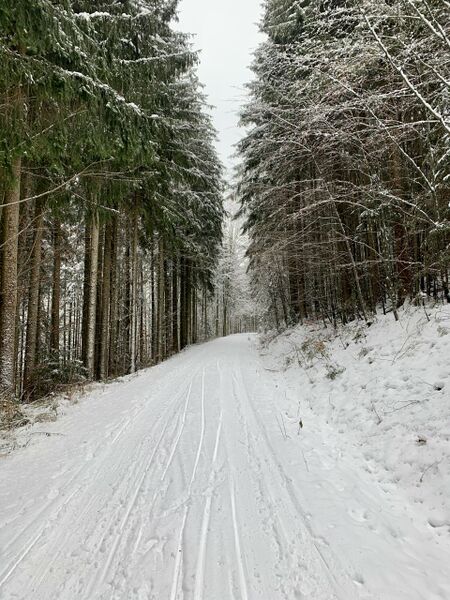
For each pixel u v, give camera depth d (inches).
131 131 253.4
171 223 585.0
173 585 93.0
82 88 219.0
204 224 826.2
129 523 123.7
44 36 190.5
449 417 147.9
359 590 87.3
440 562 95.3
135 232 582.6
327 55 183.0
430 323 233.5
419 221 242.5
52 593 94.6
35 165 341.7
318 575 93.1
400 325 266.5
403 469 138.7
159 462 171.6
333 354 326.6
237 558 101.6
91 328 473.7
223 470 157.5
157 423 232.2
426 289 294.8
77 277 786.8
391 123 195.0
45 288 593.9
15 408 281.6
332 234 357.4
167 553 105.9
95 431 229.8
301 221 380.5
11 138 218.7
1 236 359.6
